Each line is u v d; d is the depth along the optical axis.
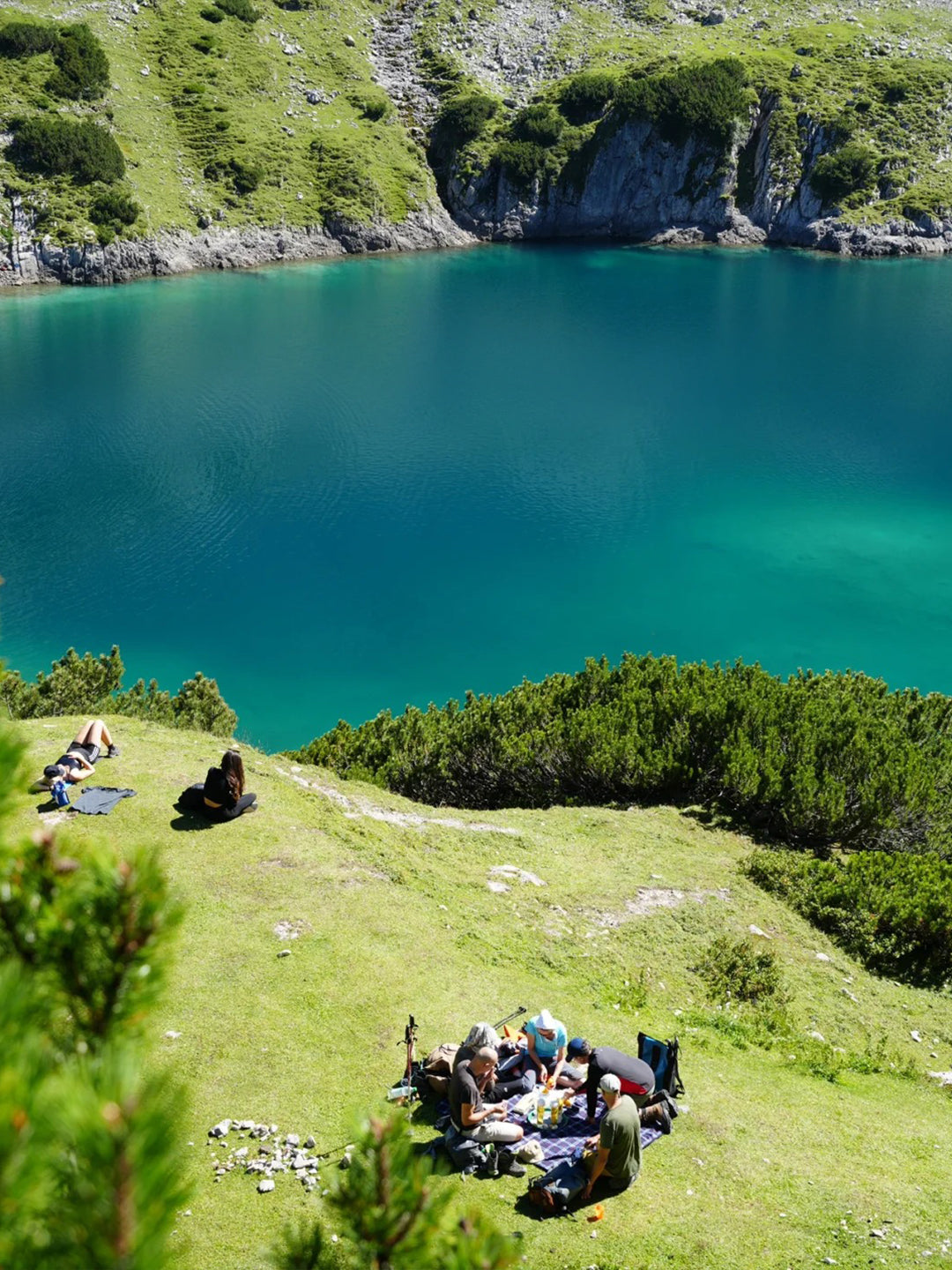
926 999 22.06
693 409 90.56
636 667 33.06
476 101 158.62
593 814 27.66
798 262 150.88
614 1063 14.03
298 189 145.88
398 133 160.75
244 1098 13.75
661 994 19.62
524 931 20.12
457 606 58.03
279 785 22.78
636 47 181.25
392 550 64.81
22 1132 2.77
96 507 69.19
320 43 170.00
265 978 16.14
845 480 76.44
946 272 146.50
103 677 28.70
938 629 55.69
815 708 30.42
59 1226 2.81
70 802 20.39
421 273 138.25
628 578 61.44
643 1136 14.16
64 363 97.38
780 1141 14.66
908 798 27.27
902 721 31.69
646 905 22.77
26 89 133.12
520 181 159.62
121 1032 4.08
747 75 166.62
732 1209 13.02
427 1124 13.62
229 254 135.75
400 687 50.03
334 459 78.12
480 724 30.27
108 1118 2.86
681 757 29.84
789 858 26.25
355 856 20.36
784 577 61.72
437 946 17.83
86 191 126.75
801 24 192.50
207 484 73.38
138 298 120.56
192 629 55.06
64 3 154.62
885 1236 12.97
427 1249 4.45
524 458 79.31
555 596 59.22
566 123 162.38
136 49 153.12
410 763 29.41
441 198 160.00
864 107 162.62
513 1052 14.85
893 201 158.00
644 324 117.31
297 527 67.75
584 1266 11.77
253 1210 11.91
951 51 182.62
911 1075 18.72
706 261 151.12
